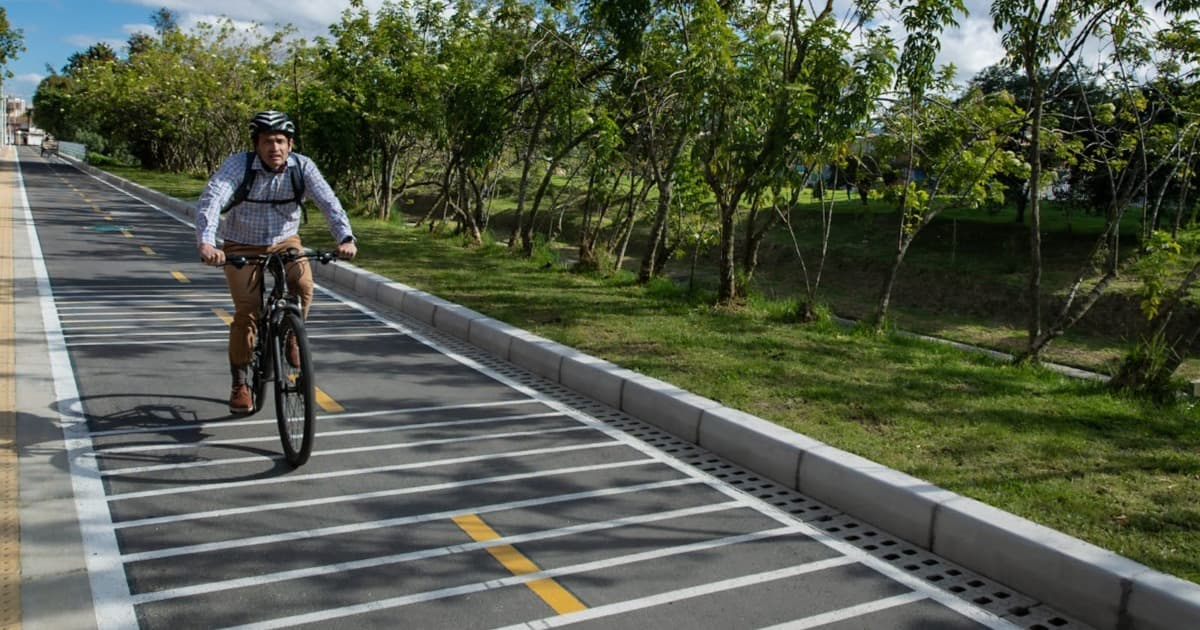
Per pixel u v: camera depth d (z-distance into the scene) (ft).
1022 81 74.08
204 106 128.36
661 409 20.02
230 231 17.79
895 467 15.96
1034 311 32.76
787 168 31.86
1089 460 16.83
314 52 91.50
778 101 31.22
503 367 25.52
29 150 350.84
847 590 12.50
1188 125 34.63
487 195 64.85
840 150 33.45
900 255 37.09
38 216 65.77
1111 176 36.94
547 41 46.96
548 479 16.43
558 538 13.80
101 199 90.02
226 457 16.72
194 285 37.09
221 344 26.17
